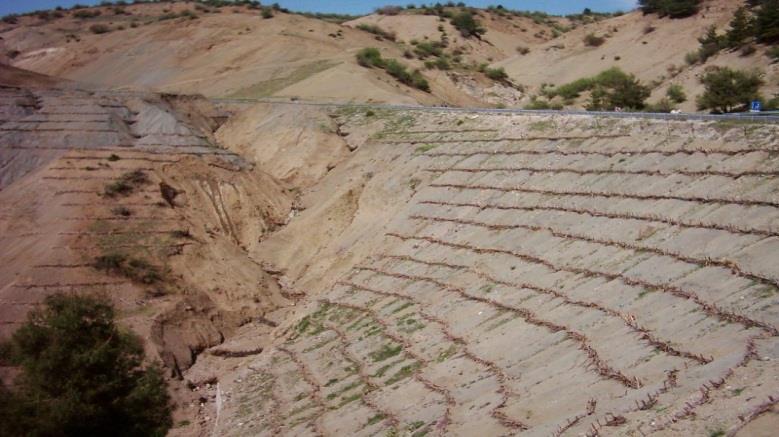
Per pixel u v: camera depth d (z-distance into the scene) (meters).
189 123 63.16
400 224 41.53
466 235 36.22
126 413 24.14
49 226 43.31
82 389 23.20
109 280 39.91
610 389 19.48
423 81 85.94
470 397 23.03
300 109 62.41
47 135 55.53
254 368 34.16
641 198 30.38
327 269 43.22
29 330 23.80
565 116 42.22
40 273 39.72
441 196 41.44
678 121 34.38
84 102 59.88
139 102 61.91
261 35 108.31
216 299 41.47
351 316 35.06
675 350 20.08
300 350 34.16
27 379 23.61
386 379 27.50
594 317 24.31
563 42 112.69
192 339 37.75
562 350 23.25
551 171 36.94
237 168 53.19
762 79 59.59
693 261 24.47
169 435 29.56
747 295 21.14
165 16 130.38
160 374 26.78
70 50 118.44
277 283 44.75
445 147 46.84
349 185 49.31
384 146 52.09
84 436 23.31
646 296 23.95
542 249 31.05
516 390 22.03
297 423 26.66
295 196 53.59
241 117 66.31
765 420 14.36
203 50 108.19
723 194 27.34
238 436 27.44
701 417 15.32
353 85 75.62
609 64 96.38
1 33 134.25
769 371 16.33
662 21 98.75
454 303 30.89
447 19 144.50
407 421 23.19
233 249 46.00
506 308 28.11
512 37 151.75
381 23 146.38
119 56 113.75
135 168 48.50
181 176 50.09
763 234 23.83
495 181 39.34
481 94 96.06
